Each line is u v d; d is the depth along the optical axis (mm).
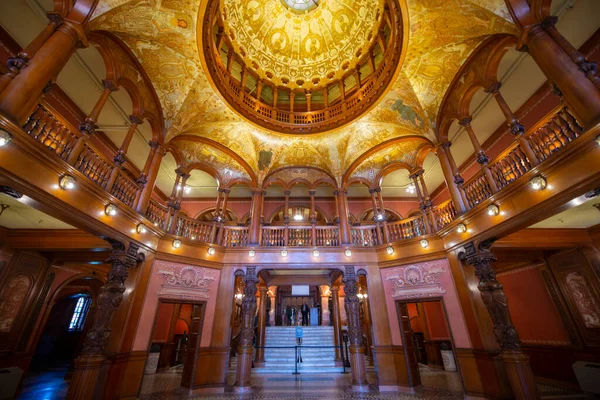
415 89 9508
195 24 7703
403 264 10359
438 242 9672
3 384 7578
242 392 8984
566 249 9133
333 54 12109
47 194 5207
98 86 8430
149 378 11609
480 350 7824
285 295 25094
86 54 7457
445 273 9312
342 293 19328
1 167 4359
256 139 12023
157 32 7605
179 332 17219
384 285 10625
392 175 14297
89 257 9555
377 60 11711
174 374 12820
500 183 7289
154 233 9117
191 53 8430
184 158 11641
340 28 11625
